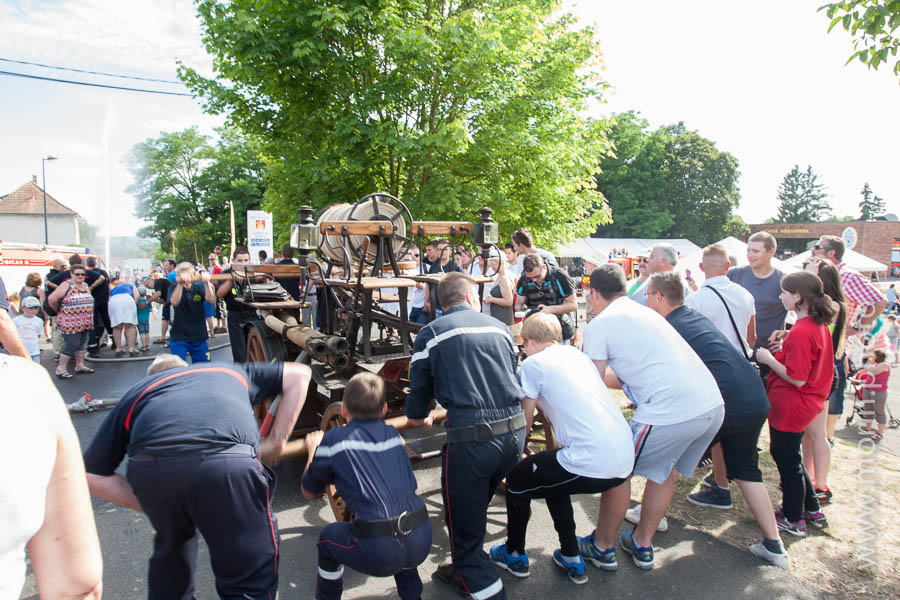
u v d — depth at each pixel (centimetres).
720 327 379
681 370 276
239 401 203
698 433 275
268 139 1073
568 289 519
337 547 234
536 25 1002
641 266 584
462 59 891
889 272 4469
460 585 275
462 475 250
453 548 255
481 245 425
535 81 1094
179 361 226
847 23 404
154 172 4512
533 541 331
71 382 766
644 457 281
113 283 1235
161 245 4666
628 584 285
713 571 296
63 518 112
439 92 988
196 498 184
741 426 292
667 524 347
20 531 100
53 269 1002
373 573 229
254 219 1267
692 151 5003
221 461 186
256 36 861
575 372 274
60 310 788
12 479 99
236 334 585
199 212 4750
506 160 1046
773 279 428
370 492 231
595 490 267
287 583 287
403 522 230
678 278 331
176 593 201
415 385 269
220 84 1034
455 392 252
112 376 810
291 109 967
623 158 4934
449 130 852
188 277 600
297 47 832
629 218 4794
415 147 899
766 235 424
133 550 321
